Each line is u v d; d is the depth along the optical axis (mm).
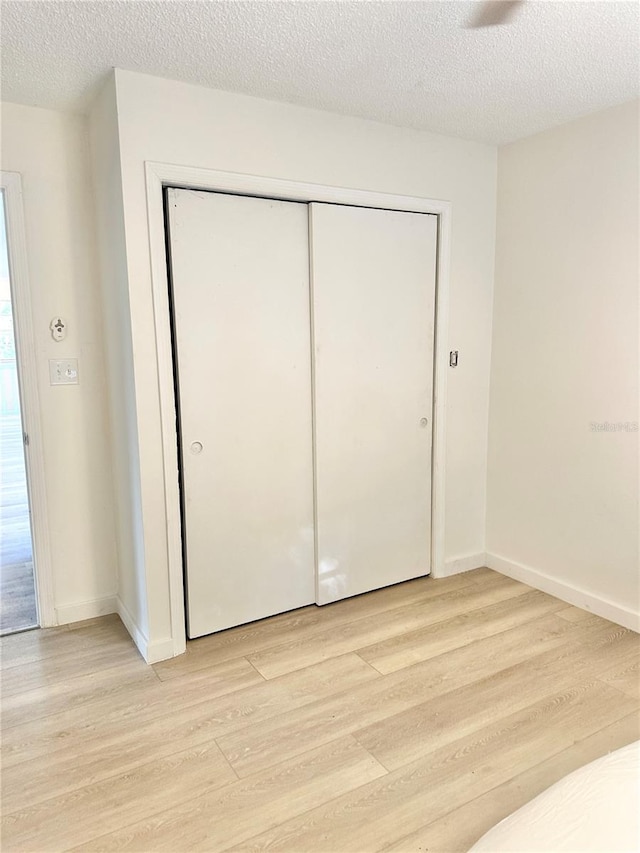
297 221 2566
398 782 1729
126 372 2320
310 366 2688
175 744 1901
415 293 2908
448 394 3066
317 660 2385
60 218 2502
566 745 1873
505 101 2398
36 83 2168
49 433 2592
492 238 3084
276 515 2689
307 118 2465
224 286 2424
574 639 2523
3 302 4840
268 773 1771
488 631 2602
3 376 6656
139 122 2115
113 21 1722
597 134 2531
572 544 2832
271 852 1503
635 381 2486
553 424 2867
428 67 2070
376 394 2861
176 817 1615
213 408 2461
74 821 1606
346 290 2699
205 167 2262
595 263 2598
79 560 2734
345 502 2850
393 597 2963
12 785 1733
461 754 1840
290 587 2787
